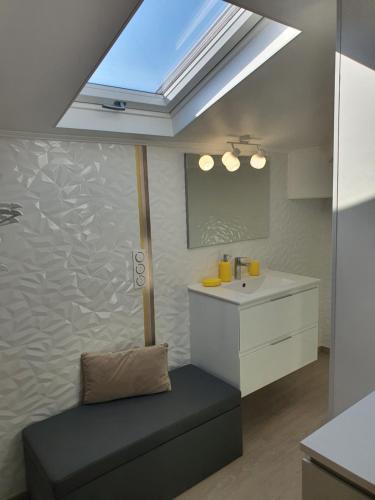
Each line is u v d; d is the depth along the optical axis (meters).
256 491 2.03
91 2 1.09
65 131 1.95
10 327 1.94
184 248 2.61
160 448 1.91
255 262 2.90
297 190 3.18
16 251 1.92
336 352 1.58
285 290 2.47
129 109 2.10
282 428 2.55
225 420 2.18
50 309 2.05
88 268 2.17
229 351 2.35
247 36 1.69
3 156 1.85
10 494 2.02
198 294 2.55
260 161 2.65
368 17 1.29
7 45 1.21
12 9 1.06
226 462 2.21
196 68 1.94
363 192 1.40
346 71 1.38
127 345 2.38
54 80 1.46
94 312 2.22
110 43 1.30
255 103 2.03
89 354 2.19
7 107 1.60
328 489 0.97
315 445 0.97
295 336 2.60
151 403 2.13
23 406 2.02
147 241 2.41
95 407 2.12
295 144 2.93
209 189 2.69
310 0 1.31
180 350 2.64
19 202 1.91
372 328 1.45
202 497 2.00
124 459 1.79
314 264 3.58
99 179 2.17
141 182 2.35
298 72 1.76
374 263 1.40
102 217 2.20
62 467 1.66
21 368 1.99
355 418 1.08
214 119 2.16
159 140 2.35
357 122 1.38
